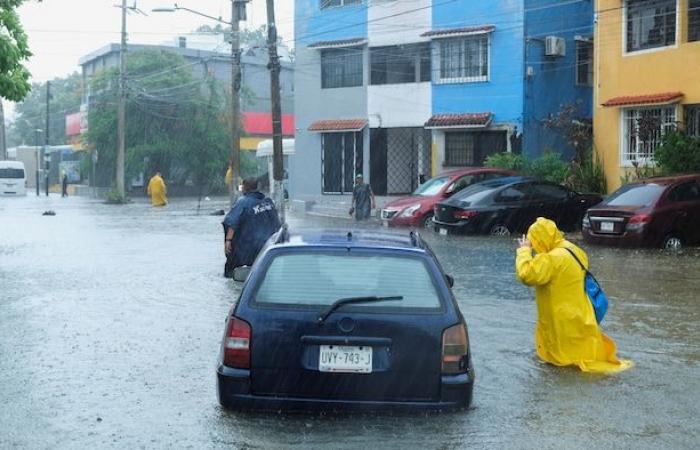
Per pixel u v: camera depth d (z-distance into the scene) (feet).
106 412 21.52
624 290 41.11
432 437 19.33
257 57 201.05
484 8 95.91
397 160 107.55
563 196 71.97
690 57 73.31
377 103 106.22
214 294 41.09
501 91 95.09
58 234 77.36
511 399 22.80
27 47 52.49
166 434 19.66
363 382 19.30
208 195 170.30
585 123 92.02
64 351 28.66
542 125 94.73
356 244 20.90
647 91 77.15
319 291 19.88
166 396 23.00
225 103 168.04
